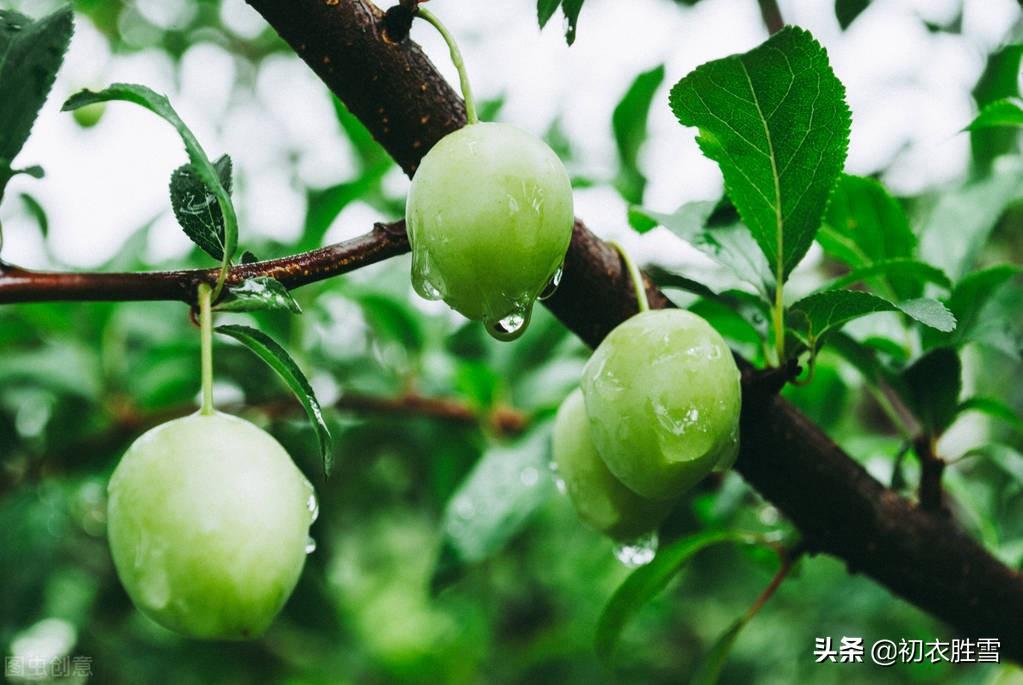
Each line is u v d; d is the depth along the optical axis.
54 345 0.70
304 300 0.68
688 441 0.38
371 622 1.52
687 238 0.43
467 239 0.36
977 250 0.49
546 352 0.68
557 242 0.37
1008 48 0.56
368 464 0.80
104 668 0.82
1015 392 0.81
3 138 0.37
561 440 0.42
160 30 0.94
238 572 0.36
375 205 0.72
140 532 0.36
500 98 0.73
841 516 0.42
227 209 0.36
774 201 0.40
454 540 0.52
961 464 0.79
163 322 0.73
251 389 0.69
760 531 0.83
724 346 0.38
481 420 0.65
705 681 0.46
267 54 0.93
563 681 1.16
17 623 0.65
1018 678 0.46
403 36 0.38
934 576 0.43
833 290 0.38
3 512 0.67
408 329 0.69
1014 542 0.57
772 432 0.41
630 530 0.42
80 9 0.79
